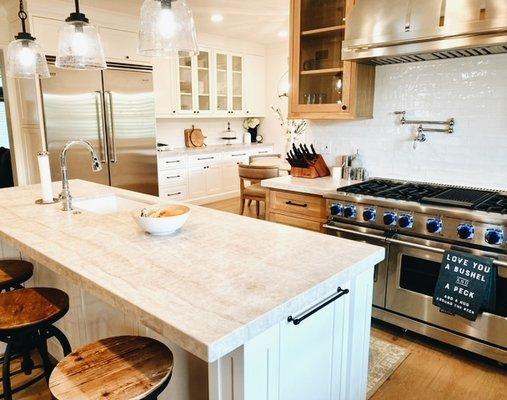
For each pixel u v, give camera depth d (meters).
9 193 2.62
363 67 2.84
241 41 6.48
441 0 2.15
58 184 2.98
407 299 2.40
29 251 1.55
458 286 2.10
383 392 2.01
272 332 1.09
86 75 4.30
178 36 1.79
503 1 1.95
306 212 2.86
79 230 1.77
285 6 4.46
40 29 4.07
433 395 1.99
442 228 2.17
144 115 4.90
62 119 4.19
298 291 1.13
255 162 5.57
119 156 4.70
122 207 2.60
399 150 2.94
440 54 2.45
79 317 1.93
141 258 1.41
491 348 2.14
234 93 6.61
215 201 6.36
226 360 1.05
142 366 1.20
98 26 4.47
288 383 1.20
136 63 4.83
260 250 1.49
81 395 1.07
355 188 2.67
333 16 2.94
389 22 2.35
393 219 2.34
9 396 1.62
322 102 3.11
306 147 3.33
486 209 2.08
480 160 2.58
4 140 6.34
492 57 2.46
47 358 1.77
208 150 6.10
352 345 1.51
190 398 1.47
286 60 6.71
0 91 6.17
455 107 2.64
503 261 1.98
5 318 1.53
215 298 1.09
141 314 1.04
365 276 1.50
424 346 2.42
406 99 2.86
